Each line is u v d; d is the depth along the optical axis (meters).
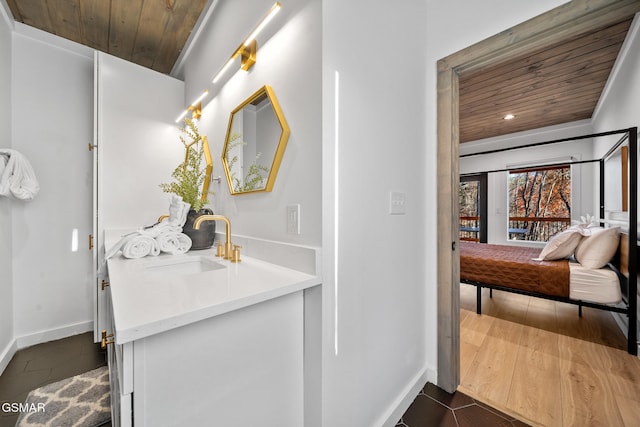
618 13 1.05
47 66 2.18
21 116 2.07
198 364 0.70
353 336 1.08
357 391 1.10
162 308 0.66
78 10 1.88
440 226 1.54
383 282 1.25
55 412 1.34
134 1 1.79
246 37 1.46
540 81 2.50
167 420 0.64
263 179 1.26
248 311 0.81
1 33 1.87
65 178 2.27
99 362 1.88
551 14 1.17
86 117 2.36
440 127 1.54
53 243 2.21
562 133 3.83
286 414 0.94
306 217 1.02
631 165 1.83
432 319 1.58
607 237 2.05
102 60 2.00
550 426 1.25
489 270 2.49
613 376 1.59
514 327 2.29
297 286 0.88
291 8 1.12
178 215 1.53
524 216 4.34
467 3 1.44
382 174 1.24
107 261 1.25
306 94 1.02
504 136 4.43
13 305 2.02
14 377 1.71
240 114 1.51
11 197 1.92
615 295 1.90
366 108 1.15
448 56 1.51
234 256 1.23
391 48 1.30
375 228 1.20
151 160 2.22
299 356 0.99
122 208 2.08
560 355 1.84
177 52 2.35
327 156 0.97
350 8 1.07
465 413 1.34
